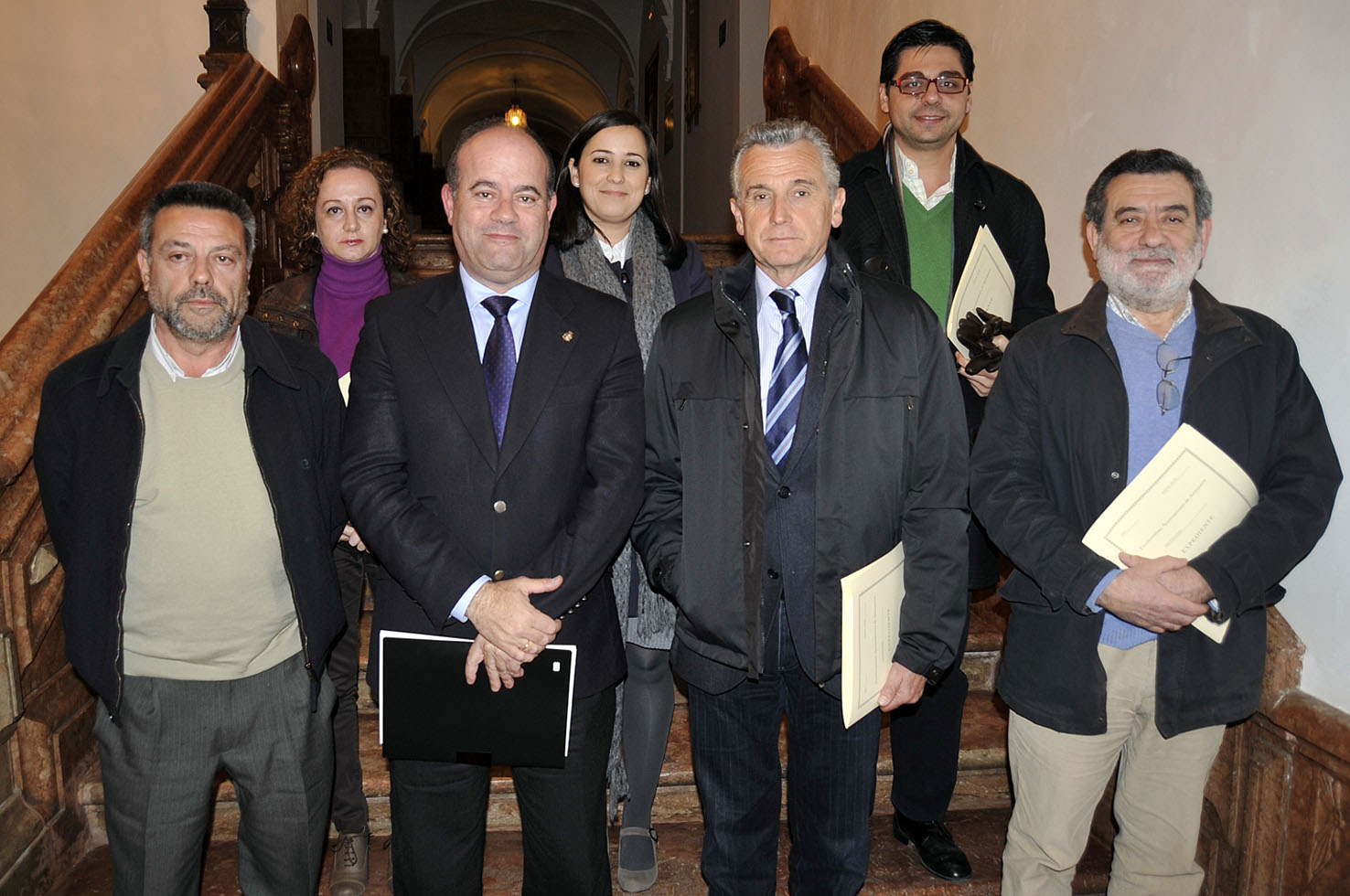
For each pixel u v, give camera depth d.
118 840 1.81
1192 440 1.79
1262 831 2.23
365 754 2.83
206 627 1.77
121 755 1.78
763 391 1.87
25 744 2.39
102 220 3.02
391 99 11.03
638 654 2.31
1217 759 2.36
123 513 1.70
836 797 1.92
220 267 1.71
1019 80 3.21
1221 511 1.80
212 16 4.49
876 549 1.83
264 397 1.80
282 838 1.90
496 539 1.76
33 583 2.44
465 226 1.74
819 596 1.82
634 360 1.90
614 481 1.81
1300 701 2.10
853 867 1.94
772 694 1.94
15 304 4.54
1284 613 2.19
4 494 2.33
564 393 1.80
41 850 2.38
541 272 1.93
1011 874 2.04
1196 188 1.83
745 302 1.89
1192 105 2.39
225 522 1.76
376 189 2.40
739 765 1.96
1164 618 1.76
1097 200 1.91
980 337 2.09
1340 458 2.00
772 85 5.49
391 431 1.80
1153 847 1.96
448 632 1.78
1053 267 3.01
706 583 1.86
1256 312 1.99
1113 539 1.82
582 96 18.14
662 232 2.39
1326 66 2.00
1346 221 1.96
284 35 4.87
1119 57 2.69
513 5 13.79
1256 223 2.20
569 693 1.73
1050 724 1.92
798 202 1.76
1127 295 1.85
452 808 1.83
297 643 1.89
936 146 2.37
